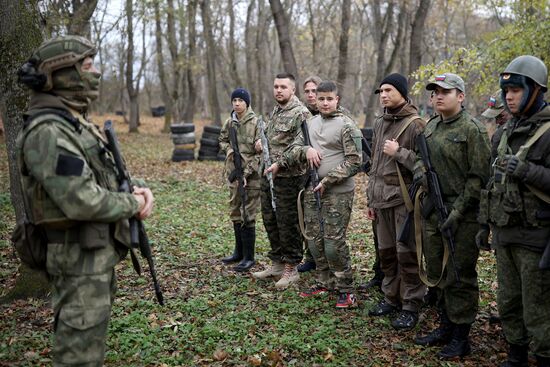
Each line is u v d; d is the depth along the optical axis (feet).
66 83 8.93
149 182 41.01
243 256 20.36
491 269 19.47
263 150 18.19
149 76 170.19
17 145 8.79
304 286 18.28
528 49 29.14
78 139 8.77
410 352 13.16
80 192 8.23
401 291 15.02
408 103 14.73
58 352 8.77
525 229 11.00
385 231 15.17
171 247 22.98
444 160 12.96
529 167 10.53
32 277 16.61
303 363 12.53
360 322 14.90
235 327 14.40
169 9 74.74
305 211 16.69
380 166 15.03
